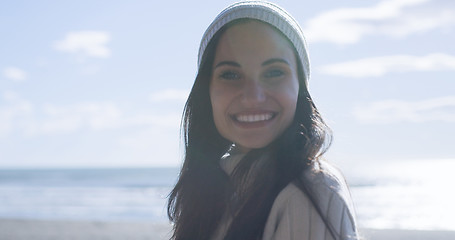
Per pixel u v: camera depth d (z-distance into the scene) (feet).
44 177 267.39
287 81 5.70
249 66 5.68
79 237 49.32
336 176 5.23
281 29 5.69
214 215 6.21
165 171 331.98
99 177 246.06
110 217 73.41
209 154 6.70
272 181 5.33
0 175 313.73
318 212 4.83
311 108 6.00
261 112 5.67
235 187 6.09
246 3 5.80
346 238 4.77
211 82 6.22
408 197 96.43
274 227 5.16
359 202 88.69
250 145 5.77
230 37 5.78
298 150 5.46
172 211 6.95
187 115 6.91
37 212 84.43
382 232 47.98
